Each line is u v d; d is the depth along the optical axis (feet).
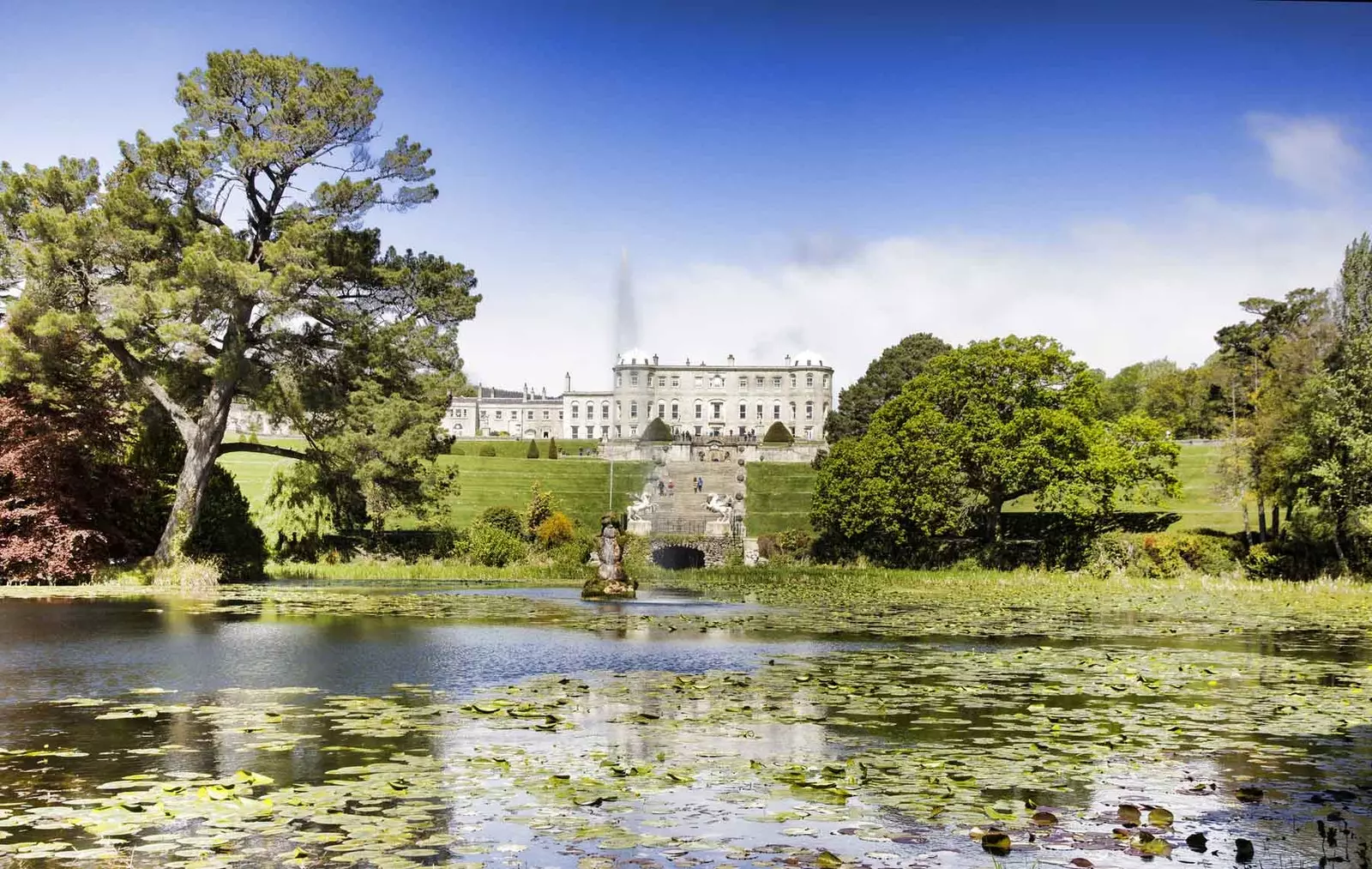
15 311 105.81
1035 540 176.65
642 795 29.76
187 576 103.96
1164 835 26.76
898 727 39.58
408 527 186.80
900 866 24.23
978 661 57.93
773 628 75.10
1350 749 36.70
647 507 215.72
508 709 41.63
